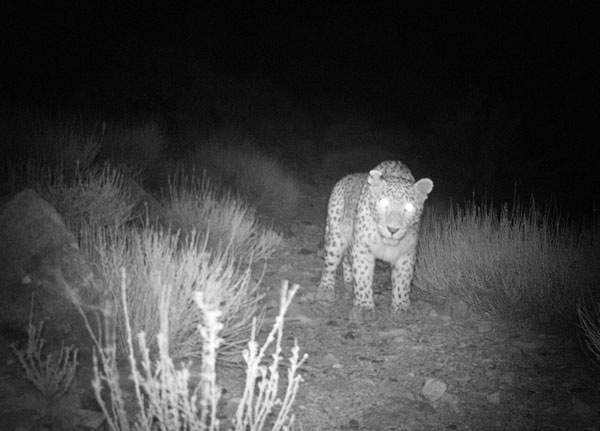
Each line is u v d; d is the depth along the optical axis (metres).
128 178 3.03
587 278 2.33
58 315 1.74
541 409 1.71
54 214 1.91
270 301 2.40
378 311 2.43
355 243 2.35
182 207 2.93
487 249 2.55
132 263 2.00
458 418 1.66
